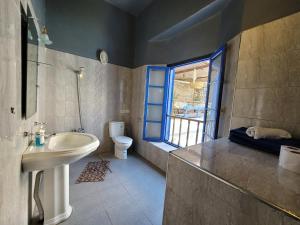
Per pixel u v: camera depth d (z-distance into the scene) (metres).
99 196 1.89
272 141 1.04
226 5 1.88
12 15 0.79
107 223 1.50
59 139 1.71
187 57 2.57
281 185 0.61
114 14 3.19
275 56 1.26
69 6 2.63
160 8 2.74
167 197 0.94
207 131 2.25
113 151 3.38
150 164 2.88
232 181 0.62
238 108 1.51
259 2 1.38
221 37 1.98
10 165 0.79
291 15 1.18
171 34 2.77
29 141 1.33
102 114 3.17
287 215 0.45
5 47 0.69
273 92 1.26
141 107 3.26
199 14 2.12
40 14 2.05
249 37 1.44
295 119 1.15
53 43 2.48
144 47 3.18
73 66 2.72
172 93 3.15
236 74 1.54
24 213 1.16
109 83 3.22
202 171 0.72
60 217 1.48
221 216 0.64
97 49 3.00
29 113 1.29
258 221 0.52
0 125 0.65
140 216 1.61
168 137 3.22
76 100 2.80
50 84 2.48
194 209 0.76
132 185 2.17
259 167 0.78
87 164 2.71
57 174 1.44
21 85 1.04
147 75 3.11
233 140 1.26
